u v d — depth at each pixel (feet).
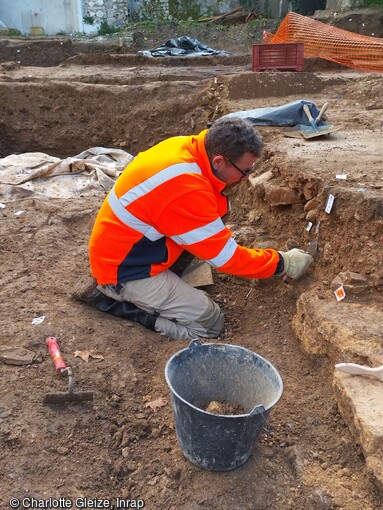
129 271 11.27
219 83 28.91
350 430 8.36
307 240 12.53
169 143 10.55
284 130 19.33
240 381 8.64
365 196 10.89
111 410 9.16
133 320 11.94
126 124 30.30
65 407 9.08
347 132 19.12
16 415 8.79
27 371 9.80
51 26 67.15
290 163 14.30
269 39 44.39
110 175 22.71
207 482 7.72
